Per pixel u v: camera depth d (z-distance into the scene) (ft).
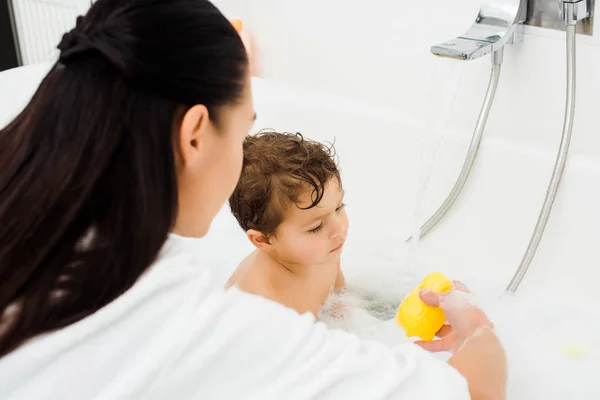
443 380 1.96
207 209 2.04
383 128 5.21
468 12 4.64
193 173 1.90
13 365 1.71
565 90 4.44
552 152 4.62
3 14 7.37
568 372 4.22
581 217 4.53
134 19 1.68
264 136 4.13
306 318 1.93
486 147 4.82
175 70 1.70
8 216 1.65
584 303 4.62
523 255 4.82
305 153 3.92
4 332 1.71
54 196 1.63
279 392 1.80
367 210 5.42
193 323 1.77
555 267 4.72
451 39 4.33
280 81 5.80
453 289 3.74
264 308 1.89
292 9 5.46
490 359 2.55
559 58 4.39
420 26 4.89
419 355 2.05
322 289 4.51
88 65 1.69
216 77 1.78
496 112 4.79
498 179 4.83
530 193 4.72
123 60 1.64
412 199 5.23
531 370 4.24
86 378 1.73
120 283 1.74
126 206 1.68
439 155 5.05
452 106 4.90
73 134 1.65
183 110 1.75
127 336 1.75
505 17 4.25
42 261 1.69
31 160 1.68
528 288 4.80
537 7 4.35
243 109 1.92
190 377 1.77
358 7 5.13
